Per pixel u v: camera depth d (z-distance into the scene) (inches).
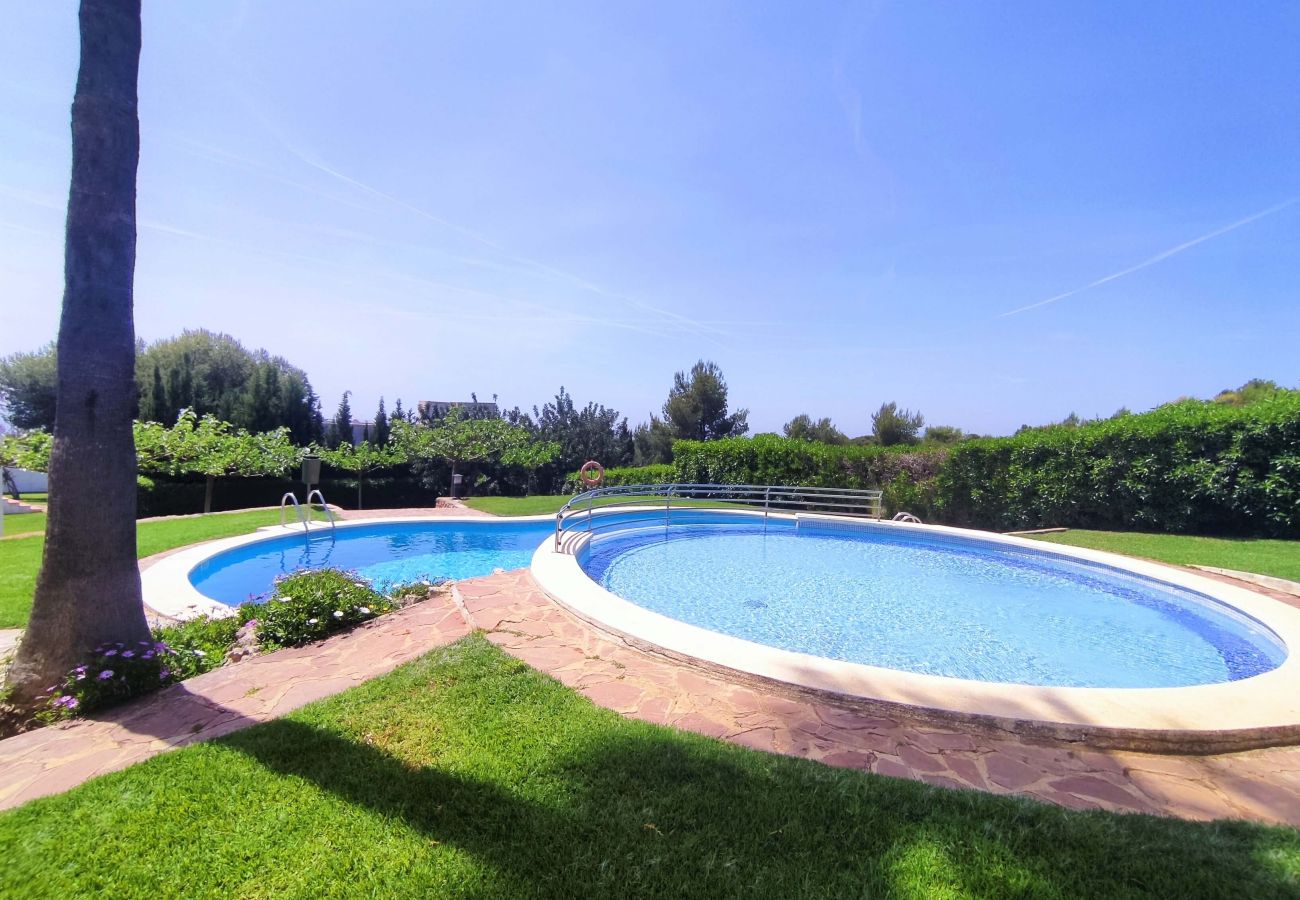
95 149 178.5
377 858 94.4
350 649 204.5
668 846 95.9
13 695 170.4
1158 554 385.4
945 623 293.6
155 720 156.2
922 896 85.7
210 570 367.6
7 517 601.6
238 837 100.3
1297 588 292.4
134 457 191.8
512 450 905.5
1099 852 94.8
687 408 1133.1
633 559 426.3
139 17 187.0
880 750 133.6
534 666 179.0
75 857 96.3
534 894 86.0
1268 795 120.9
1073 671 236.5
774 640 265.0
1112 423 498.0
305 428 961.5
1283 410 407.8
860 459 660.7
